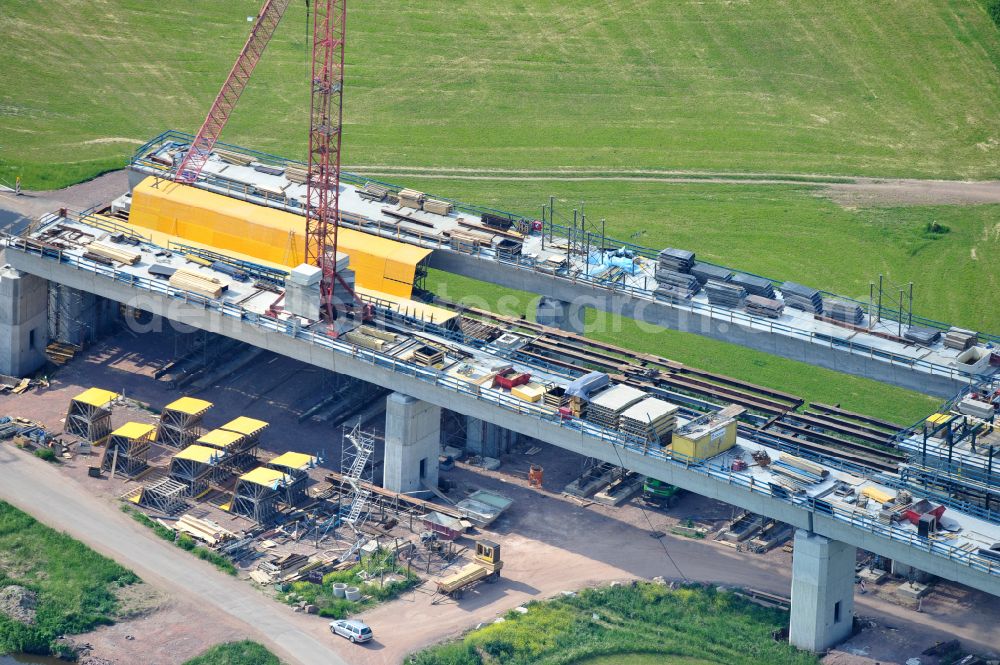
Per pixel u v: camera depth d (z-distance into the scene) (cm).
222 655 19188
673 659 19475
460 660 19150
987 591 18775
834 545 19525
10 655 19238
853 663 19388
